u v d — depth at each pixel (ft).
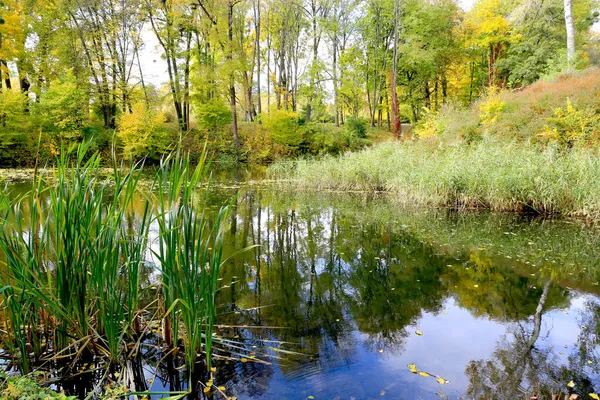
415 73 82.28
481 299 12.27
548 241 19.71
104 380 7.55
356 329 10.11
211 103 66.69
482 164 29.43
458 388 7.39
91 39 61.00
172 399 6.98
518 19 62.75
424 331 10.02
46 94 51.83
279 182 45.60
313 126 75.56
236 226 22.98
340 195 36.24
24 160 50.06
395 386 7.45
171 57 66.23
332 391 7.25
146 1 63.57
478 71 81.97
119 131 56.75
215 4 65.05
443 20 75.92
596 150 28.60
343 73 78.95
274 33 86.07
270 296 12.42
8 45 50.75
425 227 23.11
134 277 8.40
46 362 8.04
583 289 13.16
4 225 7.33
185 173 7.55
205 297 7.82
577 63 44.57
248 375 7.79
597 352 8.90
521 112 37.68
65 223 7.52
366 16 80.18
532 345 9.26
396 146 45.47
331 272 14.94
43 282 7.72
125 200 7.90
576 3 64.44
